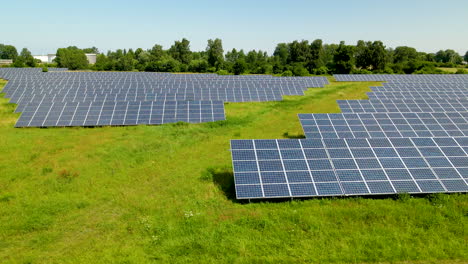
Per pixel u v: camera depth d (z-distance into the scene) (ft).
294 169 61.00
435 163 62.18
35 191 62.44
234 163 61.87
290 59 481.46
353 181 58.80
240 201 57.21
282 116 128.98
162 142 92.58
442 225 47.98
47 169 72.13
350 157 63.87
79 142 93.81
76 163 77.05
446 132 92.43
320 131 92.79
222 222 49.80
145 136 99.04
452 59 654.53
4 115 124.88
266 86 190.90
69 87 189.37
